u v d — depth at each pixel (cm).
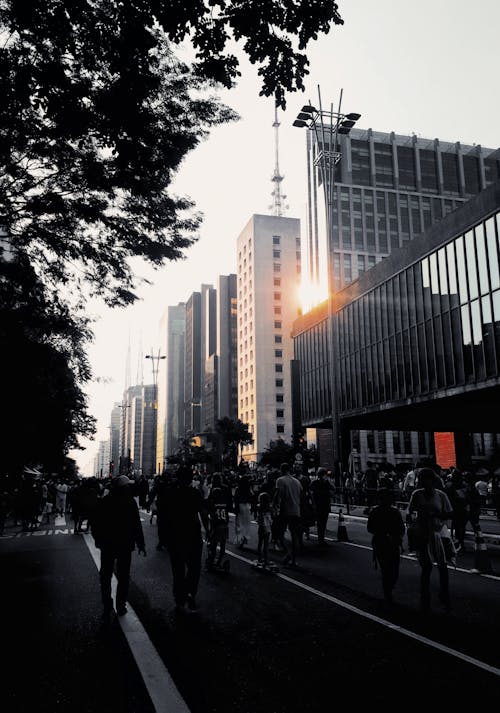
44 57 645
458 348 3356
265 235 11488
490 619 661
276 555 1241
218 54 573
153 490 2047
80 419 1862
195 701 424
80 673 487
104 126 722
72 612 722
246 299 11750
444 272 3538
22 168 905
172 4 544
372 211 11075
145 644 571
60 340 1260
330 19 553
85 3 577
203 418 14888
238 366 12050
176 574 712
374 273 4378
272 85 591
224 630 623
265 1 542
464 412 4191
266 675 479
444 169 11838
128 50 614
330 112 3098
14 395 1191
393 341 4100
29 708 414
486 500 2297
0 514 1650
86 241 1059
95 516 691
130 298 1171
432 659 516
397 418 4628
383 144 11600
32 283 1042
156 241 1097
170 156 902
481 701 418
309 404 5734
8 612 724
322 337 5447
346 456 5006
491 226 3102
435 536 704
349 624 643
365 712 402
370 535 1634
